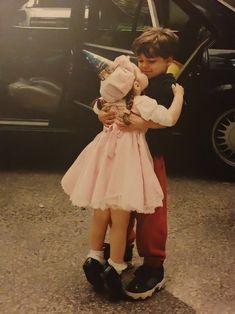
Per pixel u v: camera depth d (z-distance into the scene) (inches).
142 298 107.5
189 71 157.6
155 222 105.4
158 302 107.8
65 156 195.3
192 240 135.5
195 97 168.7
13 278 115.3
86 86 171.0
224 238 137.3
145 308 105.7
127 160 97.8
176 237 136.9
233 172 177.6
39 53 178.5
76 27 167.9
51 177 177.3
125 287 110.9
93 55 101.3
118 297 107.5
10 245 130.3
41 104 176.9
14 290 110.9
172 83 100.2
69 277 116.3
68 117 174.9
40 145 185.8
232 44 169.6
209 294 111.0
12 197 160.2
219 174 179.2
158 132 102.3
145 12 166.4
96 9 167.8
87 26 168.9
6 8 174.4
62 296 109.2
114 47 167.0
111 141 99.4
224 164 176.6
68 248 129.4
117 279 103.6
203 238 136.9
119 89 97.2
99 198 97.9
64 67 171.0
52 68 179.6
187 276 117.8
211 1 168.1
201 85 168.9
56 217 147.2
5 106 179.9
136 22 168.2
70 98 172.4
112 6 169.0
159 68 99.8
